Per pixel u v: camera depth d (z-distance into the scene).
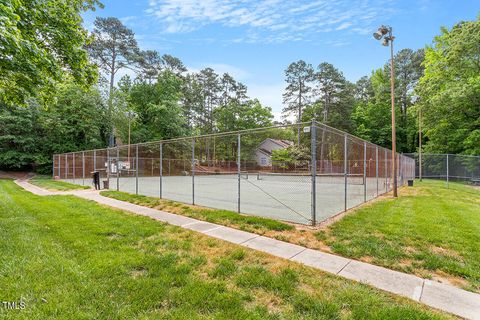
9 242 3.94
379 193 11.26
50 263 3.19
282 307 2.42
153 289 2.64
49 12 5.82
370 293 2.68
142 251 3.80
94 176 12.94
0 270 2.95
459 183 18.00
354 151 9.83
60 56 6.50
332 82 34.84
